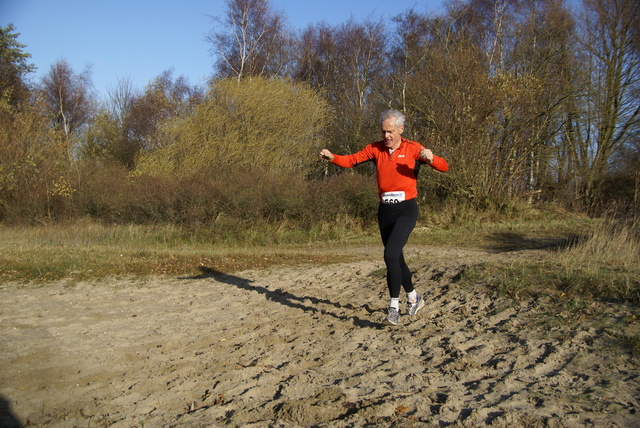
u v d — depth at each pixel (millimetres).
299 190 17188
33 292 7039
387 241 4438
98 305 6238
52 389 3521
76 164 19859
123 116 33469
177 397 3322
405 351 4012
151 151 24375
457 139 20406
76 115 34250
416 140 21297
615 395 2928
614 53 23750
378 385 3305
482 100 19703
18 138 18750
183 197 15969
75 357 4203
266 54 29797
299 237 15867
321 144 25500
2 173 17984
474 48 20906
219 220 15703
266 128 23031
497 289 5461
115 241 14297
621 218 9078
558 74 22578
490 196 20500
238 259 10391
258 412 2988
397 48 29562
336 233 16453
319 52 32812
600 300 4656
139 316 5648
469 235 16250
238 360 4031
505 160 20609
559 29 22219
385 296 6078
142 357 4203
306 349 4207
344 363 3801
